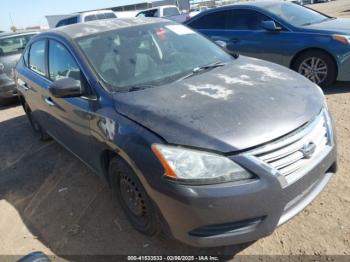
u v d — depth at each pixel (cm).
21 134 585
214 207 215
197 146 221
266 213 222
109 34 358
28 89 463
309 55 575
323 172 252
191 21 729
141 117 252
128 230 299
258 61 353
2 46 764
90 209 338
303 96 266
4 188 410
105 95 291
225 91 269
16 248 302
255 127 227
